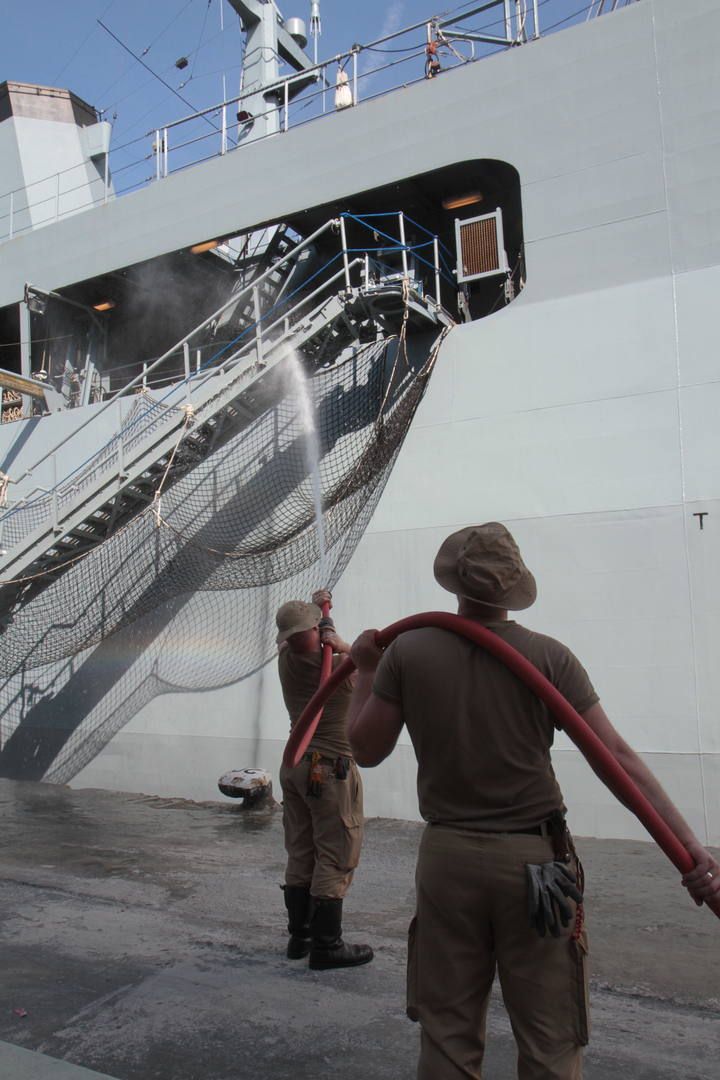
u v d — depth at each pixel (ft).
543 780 5.70
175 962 11.25
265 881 16.53
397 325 26.25
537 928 5.33
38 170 43.55
